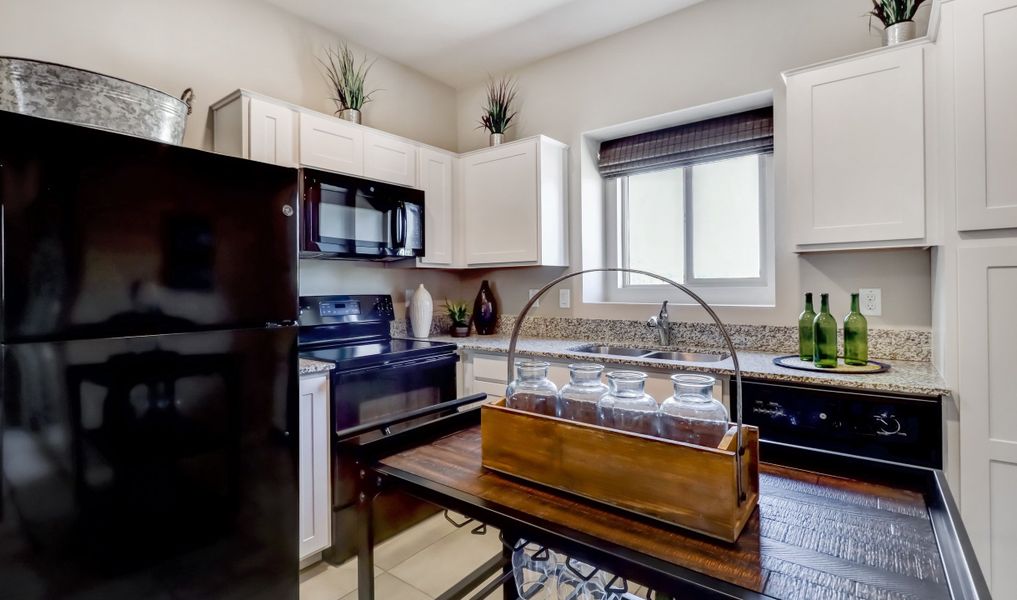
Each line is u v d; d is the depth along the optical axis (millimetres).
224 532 1536
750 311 2424
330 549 2080
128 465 1336
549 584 1048
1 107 1407
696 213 2840
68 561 1244
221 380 1520
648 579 656
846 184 1884
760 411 1801
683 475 743
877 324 2102
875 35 2123
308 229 2287
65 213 1223
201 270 1472
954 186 1516
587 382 959
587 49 2998
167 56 2238
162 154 1391
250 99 2191
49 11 1929
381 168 2717
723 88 2510
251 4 2531
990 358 1454
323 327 2619
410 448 1123
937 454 1510
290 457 1700
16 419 1161
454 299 3568
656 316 2707
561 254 3008
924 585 604
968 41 1494
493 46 3023
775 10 2367
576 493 856
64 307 1224
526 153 2896
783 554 680
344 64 2803
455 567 2064
